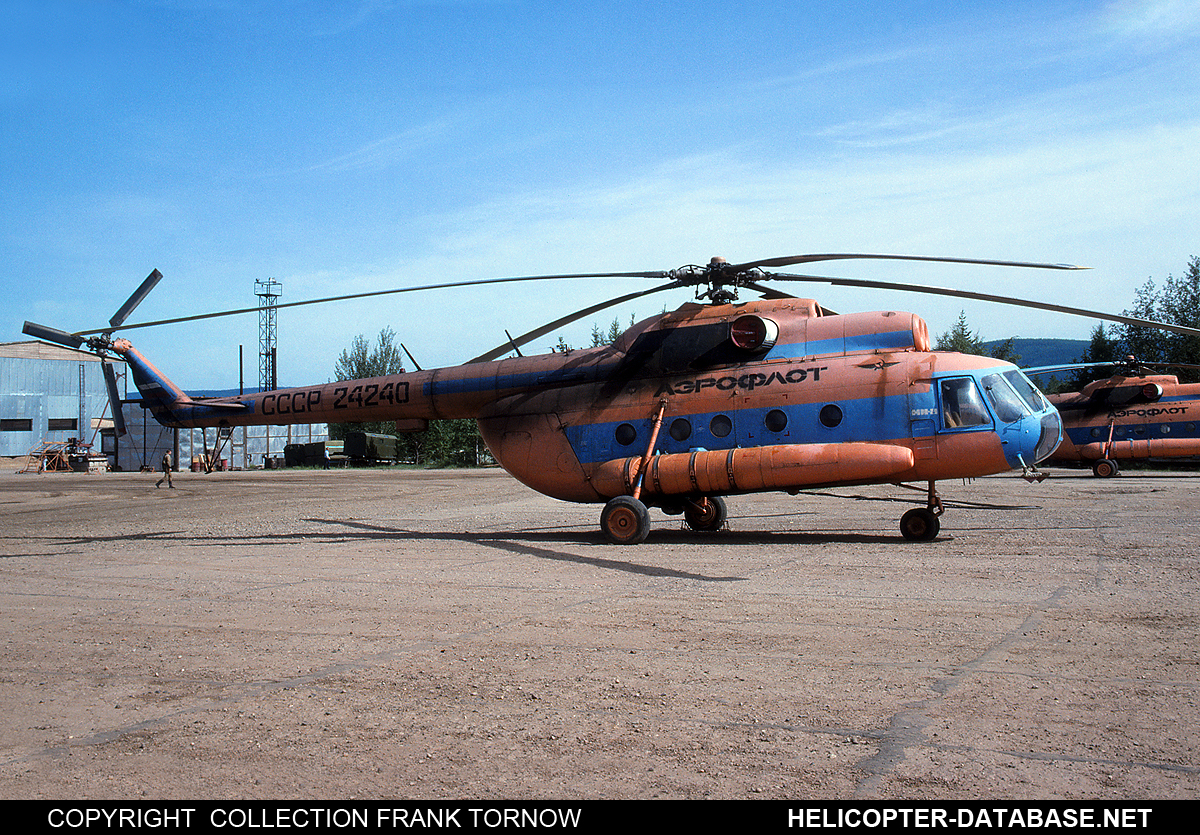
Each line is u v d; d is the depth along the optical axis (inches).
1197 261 1937.7
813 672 224.7
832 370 514.3
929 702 197.6
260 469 2524.6
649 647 255.4
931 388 493.0
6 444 2783.0
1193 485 1005.8
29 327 702.5
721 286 552.7
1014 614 286.0
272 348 3388.3
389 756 173.3
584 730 185.8
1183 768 158.4
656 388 556.1
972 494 908.6
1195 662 223.9
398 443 2940.5
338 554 499.8
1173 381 1289.4
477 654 252.4
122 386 2635.3
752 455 513.0
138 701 213.0
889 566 399.9
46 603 356.2
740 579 373.1
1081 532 524.4
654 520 697.6
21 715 203.6
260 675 234.7
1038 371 842.8
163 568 454.3
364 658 250.5
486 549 508.7
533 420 592.1
